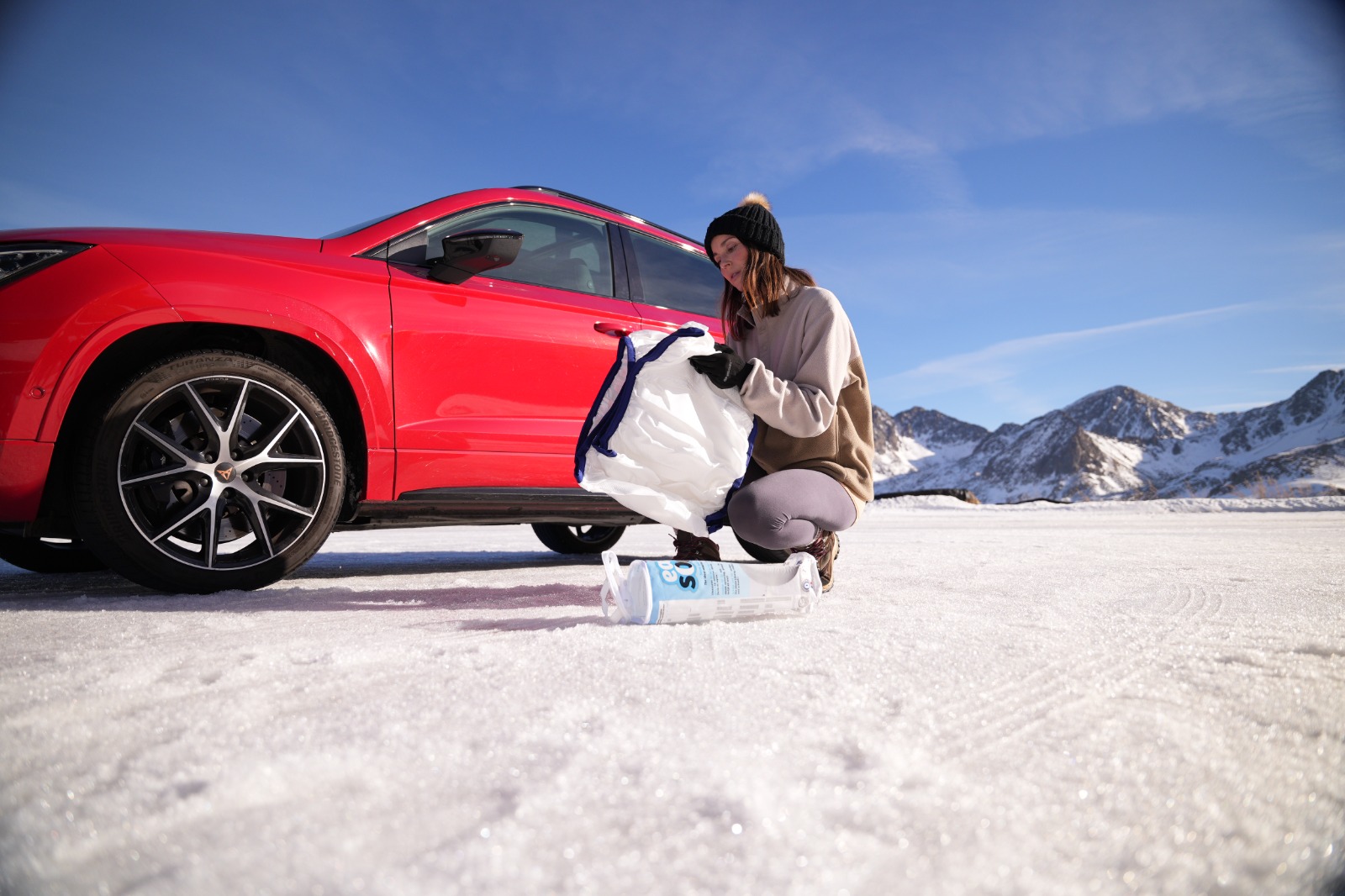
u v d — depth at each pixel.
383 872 0.58
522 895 0.56
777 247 2.12
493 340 2.82
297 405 2.35
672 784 0.74
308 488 2.39
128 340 2.25
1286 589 2.38
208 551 2.22
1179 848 0.64
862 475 2.26
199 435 2.34
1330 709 1.02
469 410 2.78
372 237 2.77
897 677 1.16
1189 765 0.81
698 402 1.95
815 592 1.85
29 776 0.77
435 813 0.68
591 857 0.61
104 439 2.08
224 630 1.61
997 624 1.68
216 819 0.67
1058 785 0.76
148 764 0.79
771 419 1.97
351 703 1.01
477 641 1.43
